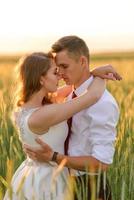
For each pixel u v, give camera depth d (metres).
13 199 4.92
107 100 4.80
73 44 4.86
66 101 4.87
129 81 15.30
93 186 4.36
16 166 5.55
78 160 4.76
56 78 4.88
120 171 5.47
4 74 21.12
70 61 4.84
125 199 5.11
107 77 4.86
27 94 4.88
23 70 4.88
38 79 4.85
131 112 6.75
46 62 4.84
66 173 4.97
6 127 6.52
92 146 4.81
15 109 4.96
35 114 4.77
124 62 27.52
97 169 4.79
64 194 4.83
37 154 4.80
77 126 4.89
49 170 4.90
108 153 4.79
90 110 4.80
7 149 6.24
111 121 4.80
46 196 4.86
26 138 4.86
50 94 4.99
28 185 4.88
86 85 4.96
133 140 5.83
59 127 4.87
